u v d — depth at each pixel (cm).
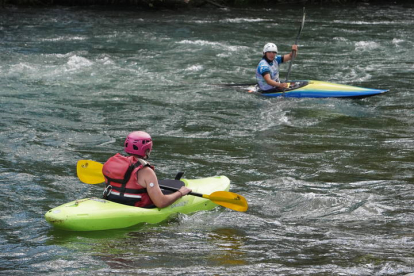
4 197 2050
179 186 1973
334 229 1794
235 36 6438
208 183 2109
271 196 2127
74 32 6538
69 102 3609
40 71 4500
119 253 1563
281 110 3544
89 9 8625
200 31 6738
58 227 1736
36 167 2400
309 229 1795
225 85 4175
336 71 4738
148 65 4866
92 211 1759
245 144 2820
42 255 1548
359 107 3634
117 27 6956
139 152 1817
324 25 7319
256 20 7744
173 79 4381
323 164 2511
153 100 3734
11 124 3055
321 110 3550
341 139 2925
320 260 1498
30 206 1975
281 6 9425
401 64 4997
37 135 2878
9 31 6469
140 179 1814
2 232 1738
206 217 1922
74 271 1426
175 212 1905
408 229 1788
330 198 2086
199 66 4866
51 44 5744
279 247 1619
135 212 1808
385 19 7894
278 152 2691
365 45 5916
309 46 5891
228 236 1727
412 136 2977
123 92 3931
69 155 2580
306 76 4562
